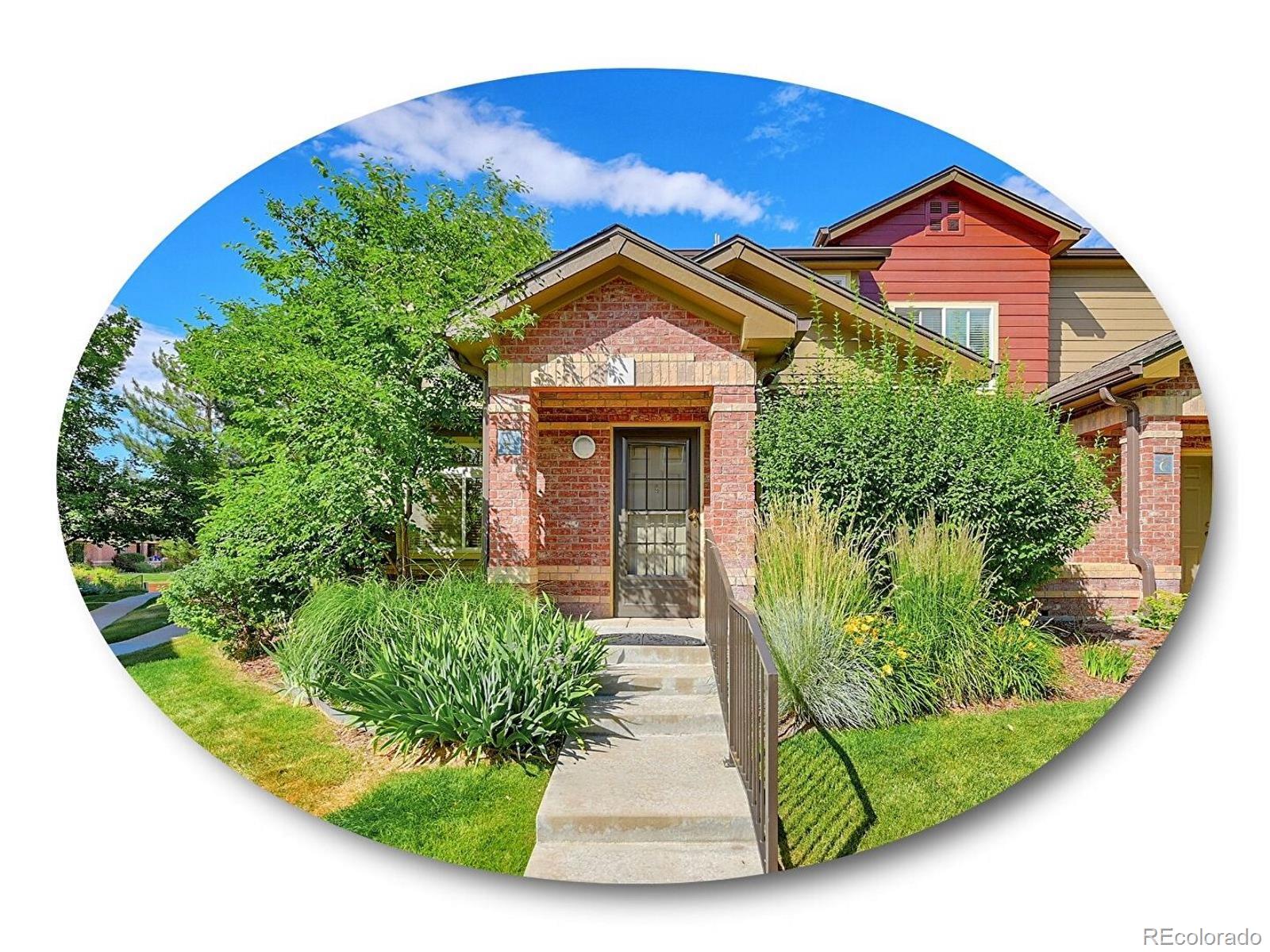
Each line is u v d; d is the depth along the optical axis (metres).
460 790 4.95
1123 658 6.73
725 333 7.51
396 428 7.54
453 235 8.37
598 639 6.72
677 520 9.18
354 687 5.51
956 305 10.87
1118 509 8.84
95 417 7.86
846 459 7.20
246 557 7.04
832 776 5.13
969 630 6.18
